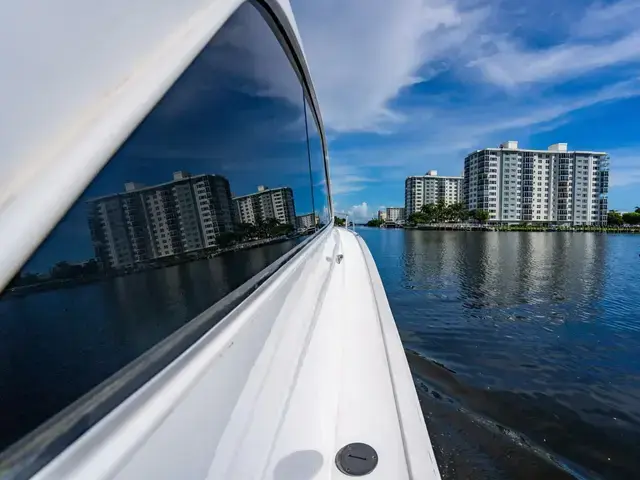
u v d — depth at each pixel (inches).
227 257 45.0
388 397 53.0
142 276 28.2
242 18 50.9
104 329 24.1
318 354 61.2
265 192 63.6
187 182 35.2
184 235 34.8
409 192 5201.8
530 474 159.8
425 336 394.3
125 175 26.0
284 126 83.1
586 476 161.5
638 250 1668.3
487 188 4008.4
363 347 69.3
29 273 19.1
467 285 764.6
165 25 31.5
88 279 22.9
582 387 263.9
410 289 711.1
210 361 35.3
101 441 21.8
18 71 19.7
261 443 36.8
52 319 20.6
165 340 30.5
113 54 25.5
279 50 77.8
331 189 305.1
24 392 19.2
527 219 4030.5
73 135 22.0
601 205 4040.4
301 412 45.6
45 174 20.2
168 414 27.2
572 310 554.6
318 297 86.0
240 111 51.2
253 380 42.4
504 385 258.5
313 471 37.7
